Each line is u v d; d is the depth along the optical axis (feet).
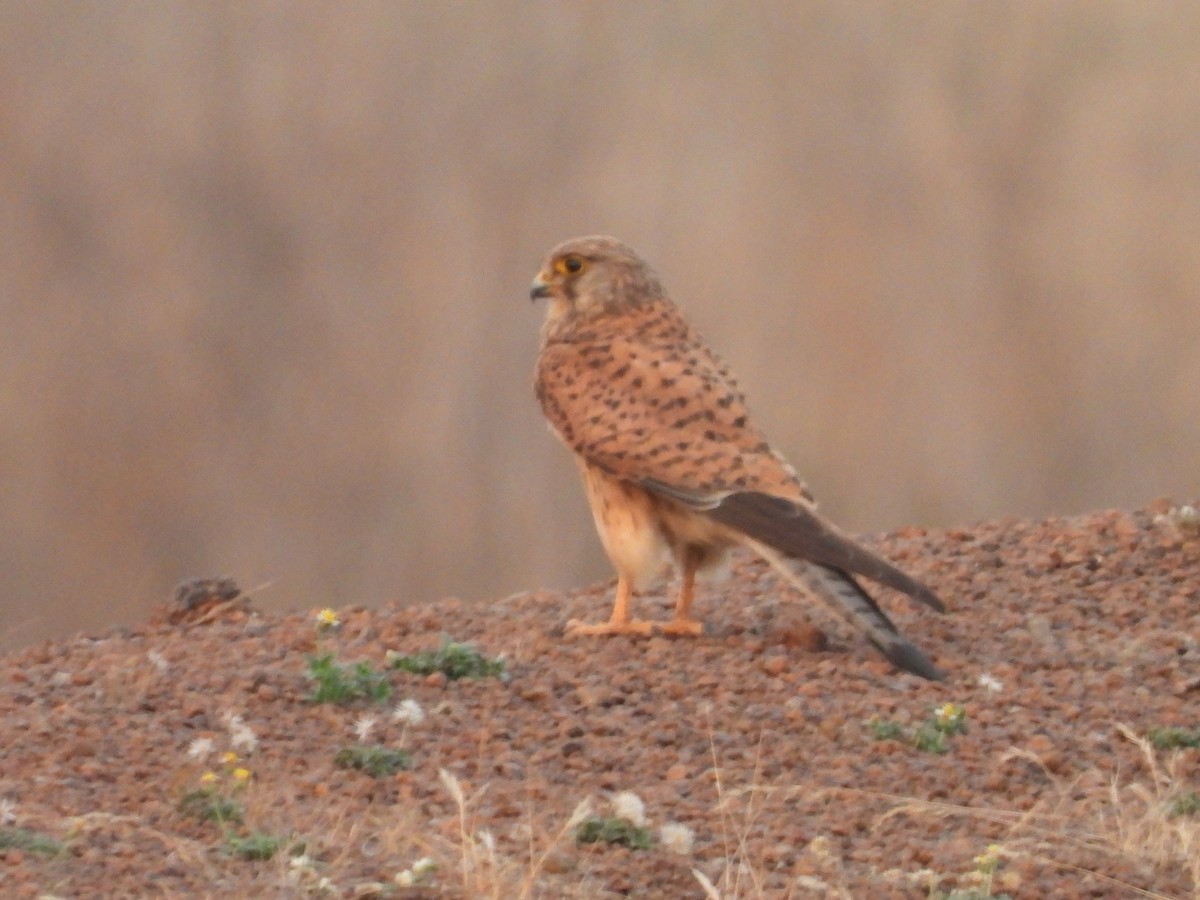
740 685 45.14
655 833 37.70
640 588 51.24
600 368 48.98
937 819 39.27
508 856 36.14
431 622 50.31
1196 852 37.52
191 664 45.57
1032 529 56.08
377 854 35.96
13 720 41.11
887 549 55.42
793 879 36.14
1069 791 40.57
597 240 51.19
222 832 36.37
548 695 43.88
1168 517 55.57
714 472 46.91
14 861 34.22
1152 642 48.78
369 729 41.42
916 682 45.93
